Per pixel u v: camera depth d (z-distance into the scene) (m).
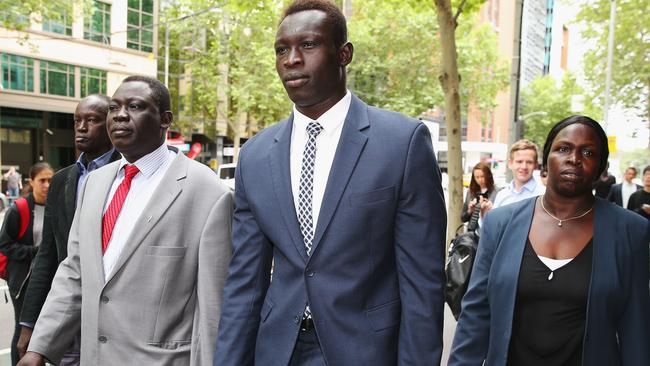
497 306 2.28
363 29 28.78
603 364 2.09
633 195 8.52
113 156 3.30
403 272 2.00
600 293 2.08
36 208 3.92
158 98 2.57
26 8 15.17
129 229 2.46
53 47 25.94
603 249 2.13
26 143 29.95
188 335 2.40
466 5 8.80
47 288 3.04
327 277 1.97
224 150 32.28
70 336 2.53
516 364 2.25
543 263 2.21
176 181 2.45
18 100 25.05
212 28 29.95
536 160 5.03
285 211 2.07
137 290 2.34
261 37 29.05
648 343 2.13
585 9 24.36
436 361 1.92
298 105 2.08
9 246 3.80
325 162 2.07
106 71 28.00
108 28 27.80
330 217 1.98
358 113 2.11
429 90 30.27
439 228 2.04
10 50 24.53
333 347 1.94
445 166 29.91
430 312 1.95
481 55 31.98
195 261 2.41
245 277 2.21
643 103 25.45
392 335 2.00
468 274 4.12
